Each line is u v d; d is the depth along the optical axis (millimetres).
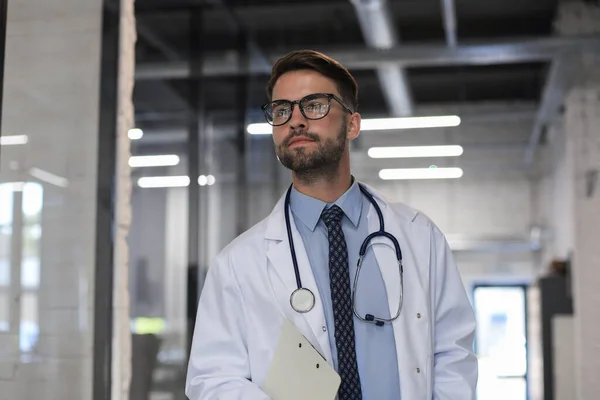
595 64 5488
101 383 2412
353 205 1319
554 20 5715
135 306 3508
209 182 4430
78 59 2535
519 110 7961
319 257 1281
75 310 2441
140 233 3639
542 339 5324
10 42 2318
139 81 4039
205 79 4703
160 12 4379
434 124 8141
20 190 2346
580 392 4914
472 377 1280
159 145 3982
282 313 1238
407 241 1322
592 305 4973
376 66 6039
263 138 5430
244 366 1249
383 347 1224
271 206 5383
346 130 1283
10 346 2307
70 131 2508
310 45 5891
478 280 9539
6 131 2281
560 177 7438
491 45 5605
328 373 1171
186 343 3865
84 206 2484
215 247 4398
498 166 8531
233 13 5207
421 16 5785
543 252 9047
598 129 5359
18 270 2334
